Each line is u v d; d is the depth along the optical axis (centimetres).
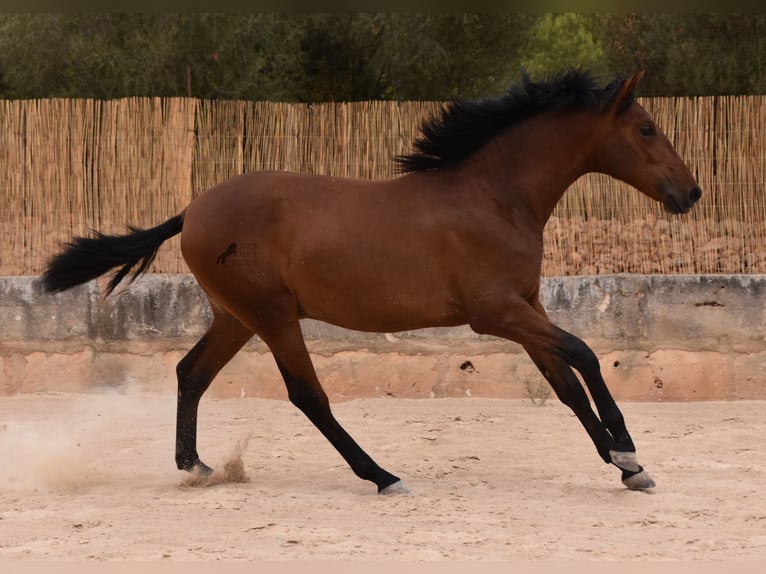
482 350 1302
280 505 768
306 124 1359
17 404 1258
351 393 1305
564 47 2281
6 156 1361
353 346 1309
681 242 1348
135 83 1802
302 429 1108
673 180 825
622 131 831
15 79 1919
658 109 1353
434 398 1299
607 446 816
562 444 1022
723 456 953
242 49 1803
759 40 1836
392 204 812
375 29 1786
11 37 1855
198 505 769
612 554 626
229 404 1262
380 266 801
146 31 1823
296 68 1858
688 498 781
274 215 821
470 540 658
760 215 1344
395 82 1914
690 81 1875
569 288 1312
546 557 619
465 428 1100
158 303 1325
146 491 826
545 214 842
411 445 1018
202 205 844
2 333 1330
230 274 828
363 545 645
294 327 834
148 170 1357
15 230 1362
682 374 1303
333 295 811
